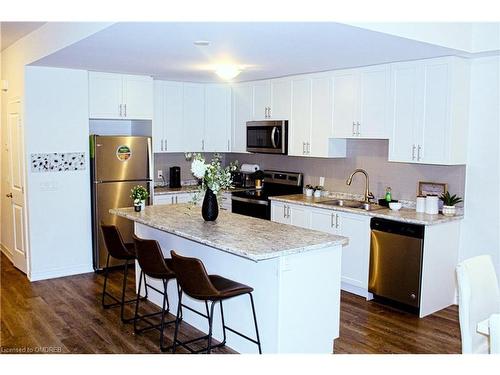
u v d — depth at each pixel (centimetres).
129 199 586
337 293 349
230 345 367
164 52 418
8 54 563
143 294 482
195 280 307
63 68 532
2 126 613
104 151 563
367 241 472
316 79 550
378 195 533
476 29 416
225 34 341
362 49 397
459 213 463
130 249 429
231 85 684
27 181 522
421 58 443
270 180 670
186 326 413
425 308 438
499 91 431
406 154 467
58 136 537
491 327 214
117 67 522
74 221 557
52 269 545
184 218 421
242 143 671
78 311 442
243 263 346
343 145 560
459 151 445
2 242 653
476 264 271
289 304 321
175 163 709
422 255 428
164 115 645
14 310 443
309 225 534
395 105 471
